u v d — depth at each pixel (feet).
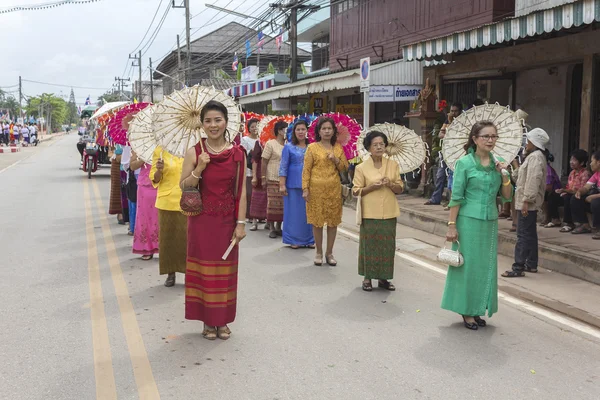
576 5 23.07
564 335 16.67
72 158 101.24
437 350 15.30
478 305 16.84
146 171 24.70
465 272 16.76
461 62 39.78
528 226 22.85
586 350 15.52
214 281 15.58
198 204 15.26
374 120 58.75
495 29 27.50
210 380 13.26
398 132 21.53
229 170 15.44
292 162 27.78
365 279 21.13
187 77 131.64
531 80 39.06
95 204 43.06
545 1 35.17
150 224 25.04
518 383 13.35
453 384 13.23
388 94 43.37
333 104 67.46
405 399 12.44
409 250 28.17
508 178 16.99
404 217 35.29
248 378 13.41
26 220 35.70
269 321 17.48
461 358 14.78
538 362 14.62
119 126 24.00
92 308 18.53
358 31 64.08
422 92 41.81
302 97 70.54
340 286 21.63
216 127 15.29
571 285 21.58
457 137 17.70
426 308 19.03
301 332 16.53
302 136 27.58
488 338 16.30
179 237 20.89
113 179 33.65
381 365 14.25
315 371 13.83
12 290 20.51
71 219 36.22
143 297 19.81
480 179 16.58
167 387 12.89
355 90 59.82
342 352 15.07
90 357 14.53
